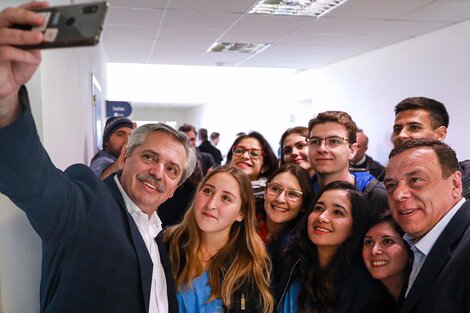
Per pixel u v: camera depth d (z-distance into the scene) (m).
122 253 1.07
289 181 1.72
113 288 1.04
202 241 1.42
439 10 3.63
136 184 1.20
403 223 1.18
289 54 5.78
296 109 7.99
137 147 1.24
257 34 4.54
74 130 2.48
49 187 0.85
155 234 1.32
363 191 1.91
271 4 3.59
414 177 1.15
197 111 14.30
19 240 1.47
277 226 1.78
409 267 1.27
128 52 5.64
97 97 4.33
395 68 5.04
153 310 1.18
